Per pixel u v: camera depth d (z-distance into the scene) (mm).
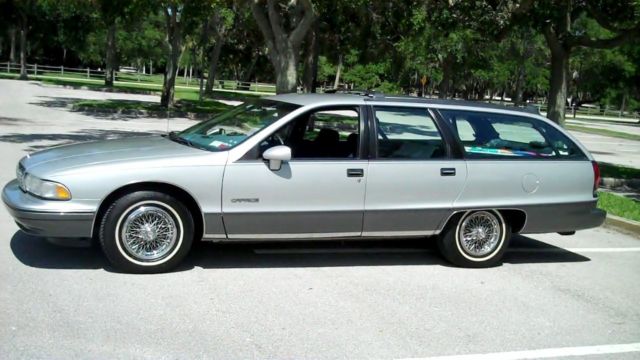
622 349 4934
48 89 35281
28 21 50125
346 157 6309
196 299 5363
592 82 56312
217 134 6453
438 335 4973
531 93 92750
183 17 25266
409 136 6598
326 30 30000
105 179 5598
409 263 6945
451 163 6605
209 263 6391
